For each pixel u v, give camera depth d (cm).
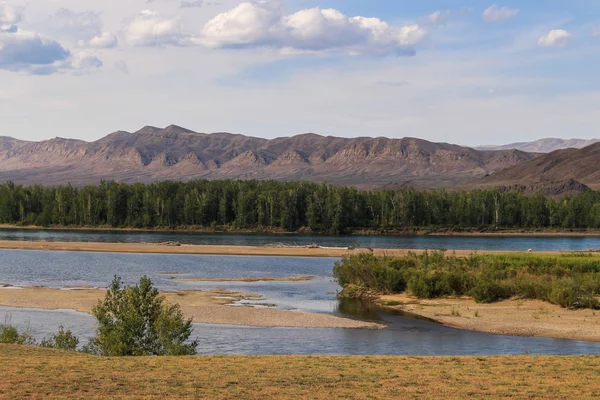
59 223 18650
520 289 5056
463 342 3609
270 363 2452
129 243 12200
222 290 6038
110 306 2969
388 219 18850
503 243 14425
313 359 2581
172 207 18450
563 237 17600
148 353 2812
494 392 1967
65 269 7731
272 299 5462
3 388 1870
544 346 3494
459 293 5278
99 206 18650
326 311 4809
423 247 12775
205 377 2131
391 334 3862
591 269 5731
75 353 2677
